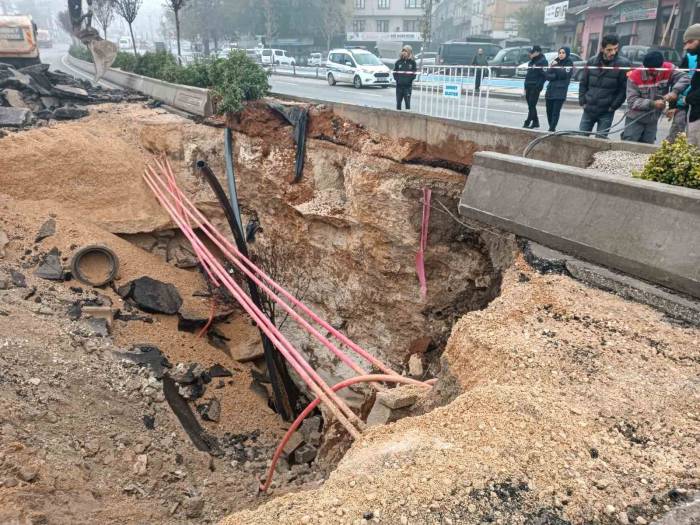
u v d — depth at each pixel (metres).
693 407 4.08
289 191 13.52
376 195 11.26
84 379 8.59
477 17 53.81
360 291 12.35
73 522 5.85
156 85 20.27
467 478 3.57
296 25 58.72
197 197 15.66
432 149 10.53
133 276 13.23
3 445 6.20
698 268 4.90
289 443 10.75
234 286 11.05
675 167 5.69
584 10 31.83
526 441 3.84
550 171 6.31
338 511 3.40
